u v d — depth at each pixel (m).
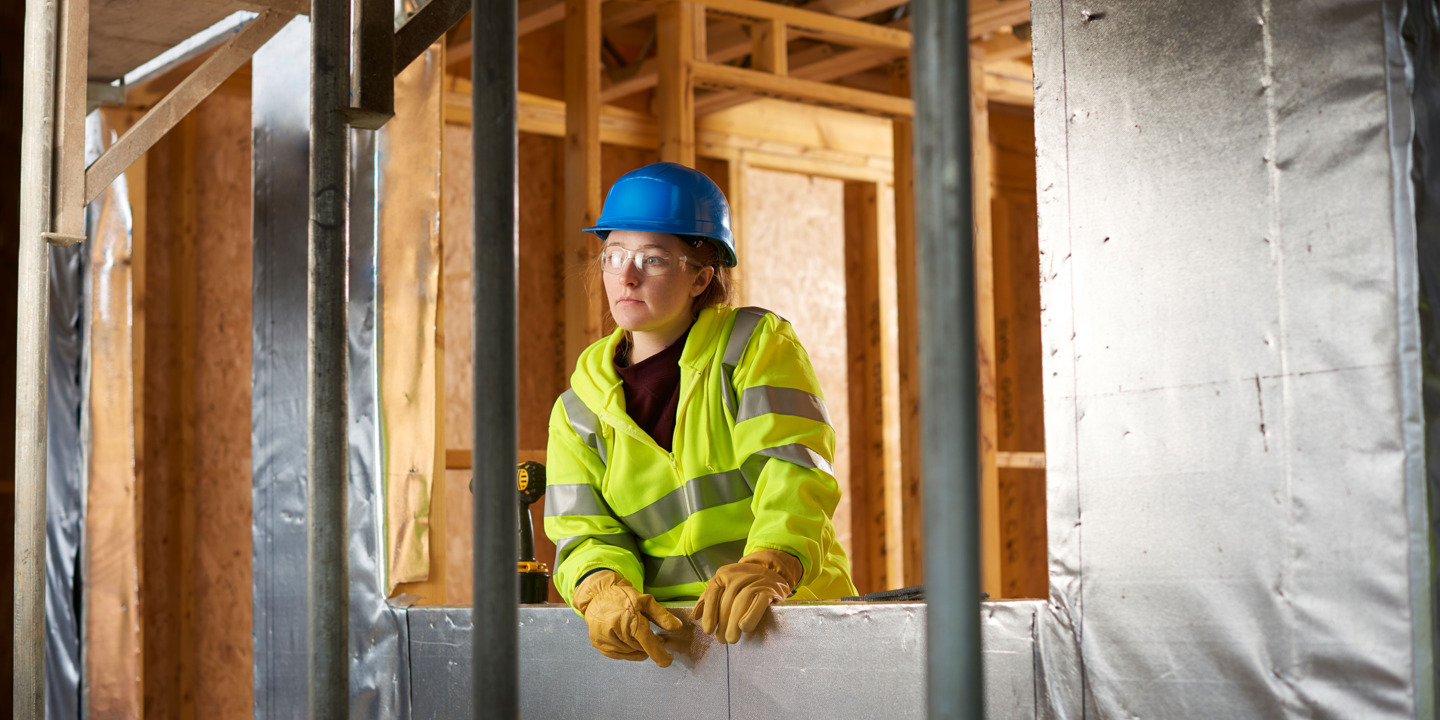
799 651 1.48
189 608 4.34
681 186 1.73
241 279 4.45
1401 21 1.12
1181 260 1.24
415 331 2.55
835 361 5.30
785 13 4.13
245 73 4.34
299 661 2.70
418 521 2.50
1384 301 1.11
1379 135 1.12
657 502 1.73
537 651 1.78
